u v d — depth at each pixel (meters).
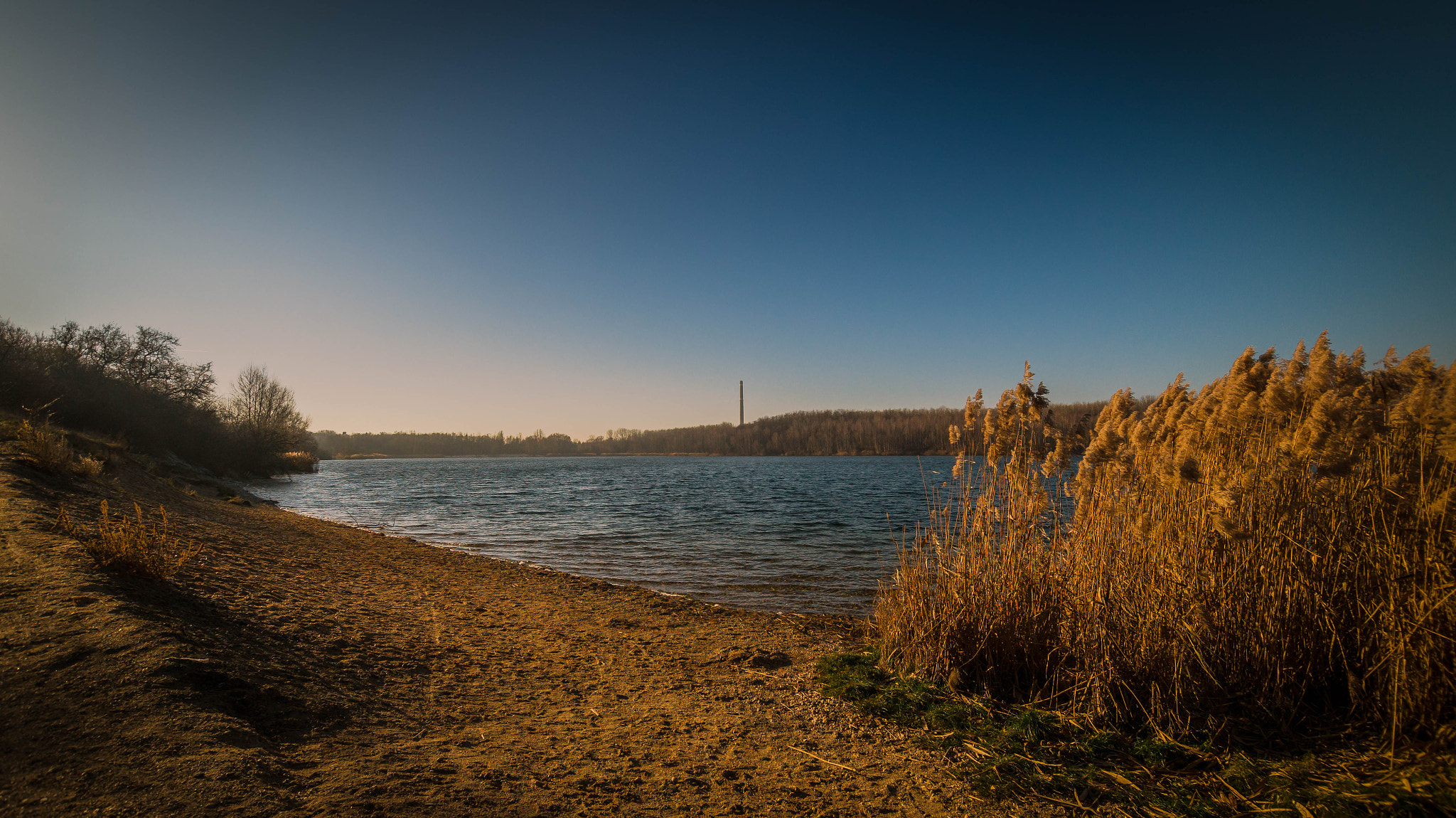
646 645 8.02
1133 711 4.72
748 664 7.14
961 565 6.02
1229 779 3.81
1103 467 5.64
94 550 6.46
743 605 11.23
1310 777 3.66
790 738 4.90
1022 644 5.52
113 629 4.85
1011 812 3.71
